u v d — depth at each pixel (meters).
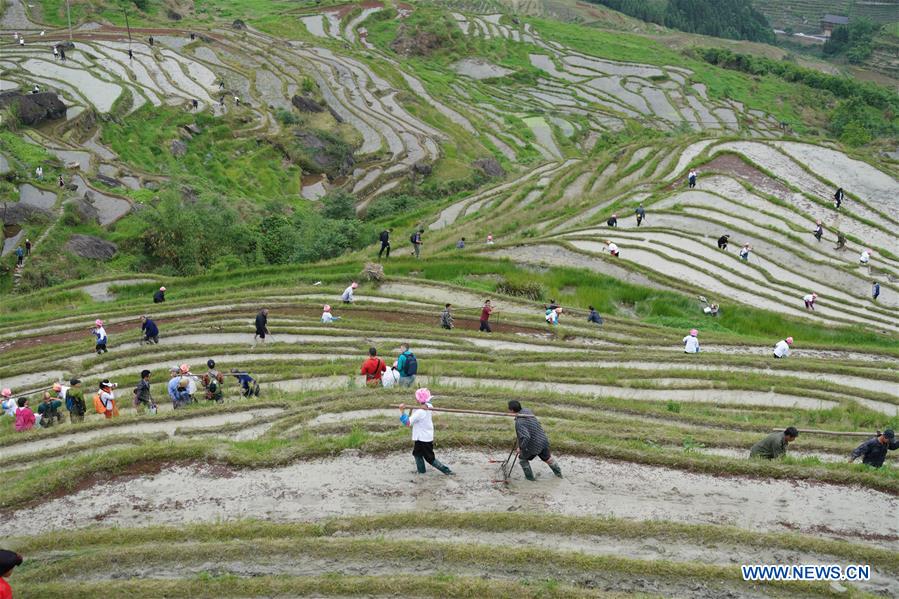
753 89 158.00
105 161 75.38
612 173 78.31
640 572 14.64
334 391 26.09
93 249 57.53
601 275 48.72
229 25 142.38
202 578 14.40
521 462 17.81
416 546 15.20
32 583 14.34
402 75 133.00
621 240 55.72
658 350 36.28
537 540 15.70
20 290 51.12
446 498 17.23
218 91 103.06
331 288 44.97
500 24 180.38
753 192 67.00
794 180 71.94
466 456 19.31
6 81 90.06
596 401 25.55
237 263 55.97
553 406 25.09
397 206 81.94
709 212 62.47
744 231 58.28
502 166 101.94
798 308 46.00
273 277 48.59
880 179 74.31
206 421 24.14
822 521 16.73
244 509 17.00
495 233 61.22
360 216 80.44
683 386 30.02
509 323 39.78
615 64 162.00
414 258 51.81
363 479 18.16
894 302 49.59
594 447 19.53
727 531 15.87
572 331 38.41
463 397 25.19
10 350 36.91
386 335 36.75
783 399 29.50
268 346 34.41
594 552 15.36
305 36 145.62
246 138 93.00
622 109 134.00
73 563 14.83
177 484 18.14
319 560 15.09
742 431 23.94
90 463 18.58
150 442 20.72
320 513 16.77
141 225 60.88
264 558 15.16
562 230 58.88
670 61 168.38
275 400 25.20
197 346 34.28
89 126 83.38
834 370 33.25
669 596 14.10
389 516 16.20
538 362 33.75
